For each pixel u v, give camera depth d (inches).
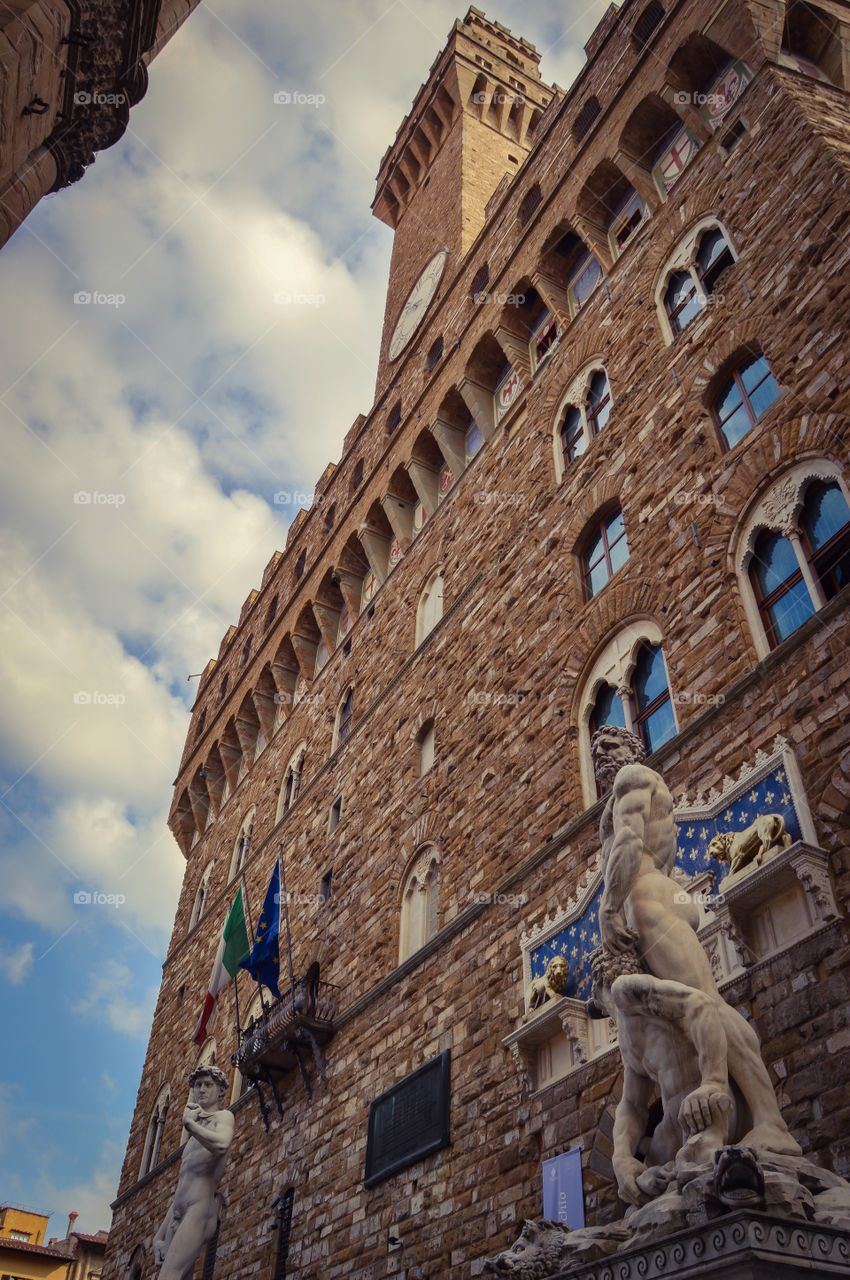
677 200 840.3
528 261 1056.8
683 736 578.6
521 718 788.6
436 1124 685.3
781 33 793.6
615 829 362.6
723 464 650.8
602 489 790.5
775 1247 230.1
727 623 592.1
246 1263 908.6
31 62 387.5
